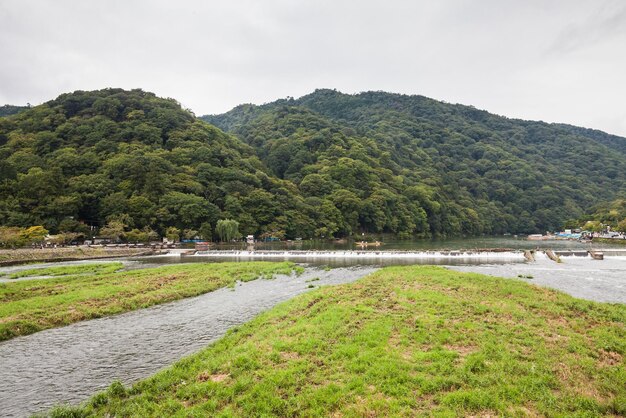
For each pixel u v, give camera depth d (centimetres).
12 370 1545
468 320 1800
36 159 10100
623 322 1930
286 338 1628
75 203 9000
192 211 9794
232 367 1364
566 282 3591
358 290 2623
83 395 1318
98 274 4031
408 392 1112
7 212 8075
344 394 1112
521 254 6344
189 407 1125
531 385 1151
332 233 12188
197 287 3212
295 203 12175
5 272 4416
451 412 1007
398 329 1675
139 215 9388
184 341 1875
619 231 13188
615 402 1080
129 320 2292
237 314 2389
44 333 2056
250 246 9138
